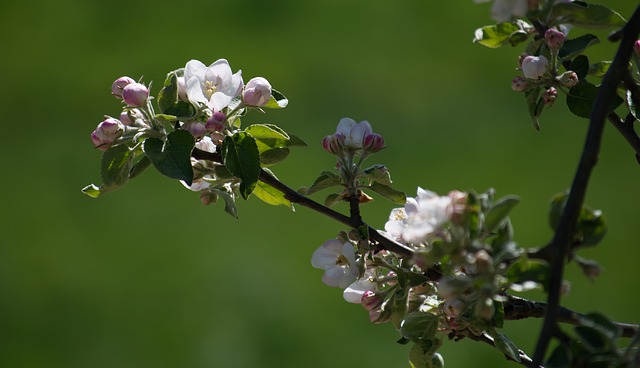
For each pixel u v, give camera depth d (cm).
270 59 1334
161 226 1138
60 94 1324
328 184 305
